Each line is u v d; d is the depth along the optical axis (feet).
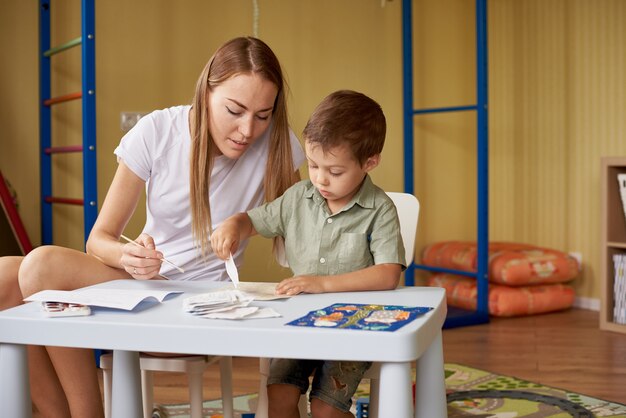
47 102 11.16
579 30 13.74
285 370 5.00
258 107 5.51
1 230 10.78
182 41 12.14
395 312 3.81
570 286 13.98
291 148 6.11
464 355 10.55
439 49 14.78
